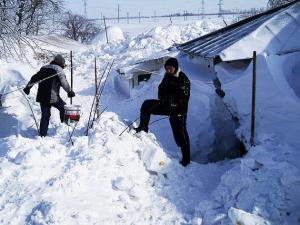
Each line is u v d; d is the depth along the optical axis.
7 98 12.30
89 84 16.11
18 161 5.38
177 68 6.21
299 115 6.16
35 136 7.58
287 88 6.65
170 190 5.30
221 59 7.49
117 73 14.60
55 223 4.20
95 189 4.92
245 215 4.23
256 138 6.09
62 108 7.59
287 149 5.43
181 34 20.53
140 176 5.44
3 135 9.72
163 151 6.06
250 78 6.92
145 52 18.91
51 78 7.46
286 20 7.99
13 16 19.31
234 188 4.86
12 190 4.88
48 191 4.73
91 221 4.35
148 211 4.76
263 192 4.70
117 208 4.68
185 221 4.61
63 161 5.47
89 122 6.84
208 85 8.36
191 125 7.95
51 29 30.62
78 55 22.23
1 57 18.98
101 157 5.42
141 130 6.59
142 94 11.28
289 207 4.53
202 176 5.87
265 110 6.45
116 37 34.69
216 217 4.45
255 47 7.53
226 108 7.54
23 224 4.31
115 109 11.31
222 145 7.58
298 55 7.34
